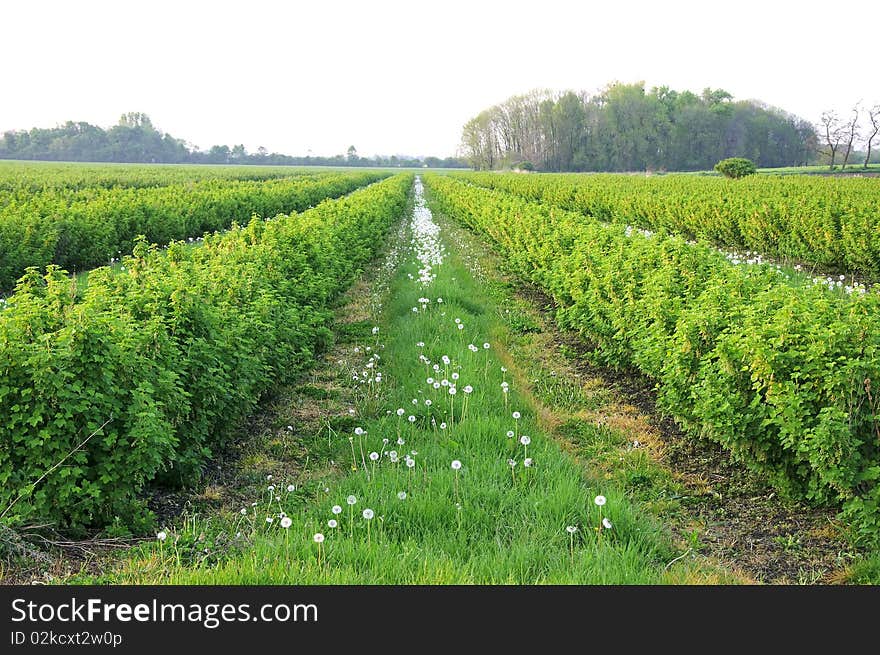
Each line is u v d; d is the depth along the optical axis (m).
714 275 9.33
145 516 5.71
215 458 7.23
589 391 9.58
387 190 37.81
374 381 9.34
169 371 6.20
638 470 7.07
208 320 7.27
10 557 4.92
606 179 55.12
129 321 6.46
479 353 10.16
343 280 15.44
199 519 5.93
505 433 7.26
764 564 5.39
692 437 7.80
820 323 6.27
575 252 12.38
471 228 29.73
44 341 5.42
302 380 9.64
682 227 26.86
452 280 15.44
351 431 7.93
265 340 8.39
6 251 16.06
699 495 6.60
